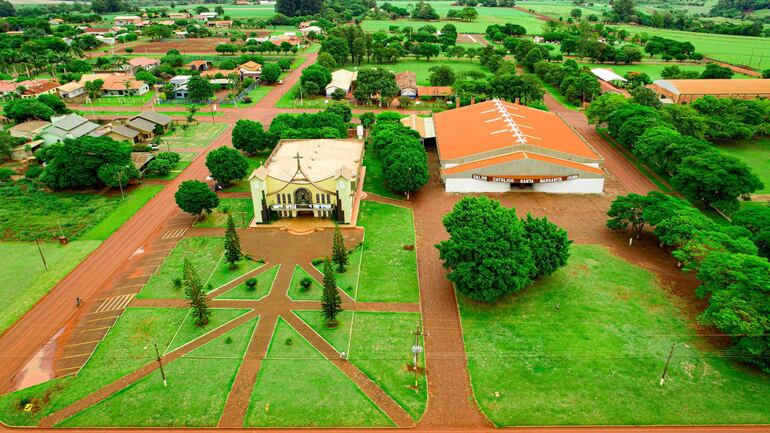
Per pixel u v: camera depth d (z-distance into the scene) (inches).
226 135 7819.9
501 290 3555.6
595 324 3572.8
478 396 3006.9
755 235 4030.5
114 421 2871.6
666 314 3661.4
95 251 4596.5
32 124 7519.7
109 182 5629.9
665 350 3324.3
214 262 4389.8
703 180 4894.2
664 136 5935.0
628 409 2896.2
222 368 3228.3
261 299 3895.2
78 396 3034.0
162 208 5423.2
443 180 5797.2
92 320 3686.0
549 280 4065.0
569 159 5821.9
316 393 3036.4
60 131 7071.9
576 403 2942.9
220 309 3782.0
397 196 5679.1
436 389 3068.4
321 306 3801.7
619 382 3080.7
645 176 6166.3
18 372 3228.3
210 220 5142.7
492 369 3203.7
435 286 4040.4
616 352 3314.5
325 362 3272.6
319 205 4975.4
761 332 2972.4
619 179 6087.6
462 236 3789.4
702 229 4045.3
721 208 4931.1
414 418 2878.9
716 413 2859.3
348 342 3447.3
